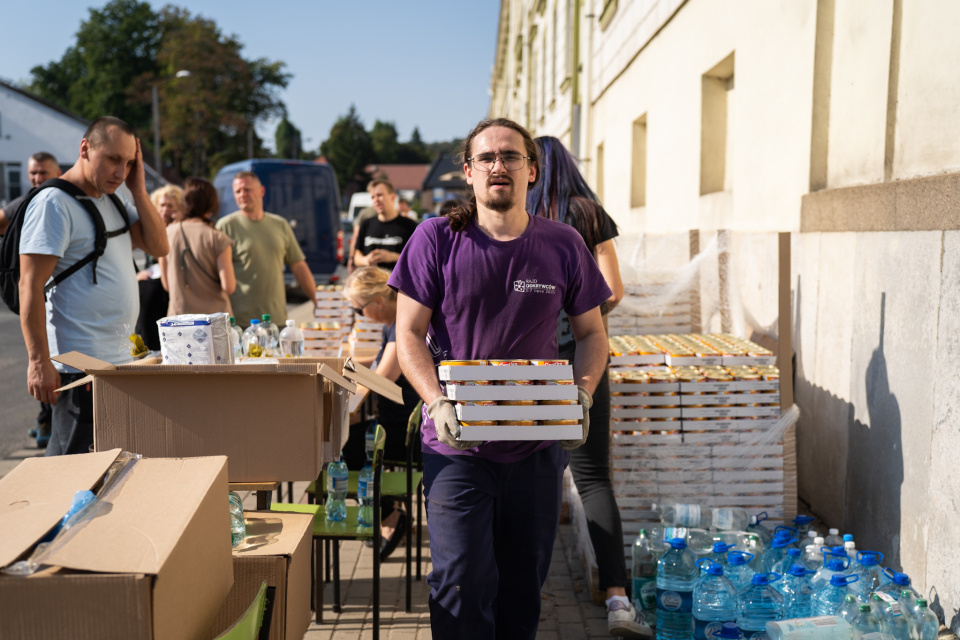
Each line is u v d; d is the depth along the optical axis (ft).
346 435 9.94
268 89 175.63
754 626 10.23
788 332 12.90
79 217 11.75
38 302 11.38
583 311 9.20
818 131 15.37
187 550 6.49
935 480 10.61
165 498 6.89
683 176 25.59
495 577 8.80
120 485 7.09
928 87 11.87
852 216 13.30
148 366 8.99
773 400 12.89
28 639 5.81
